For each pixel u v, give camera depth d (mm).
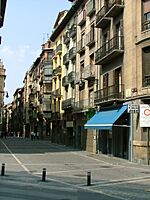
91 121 31812
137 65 25500
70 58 46812
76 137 43188
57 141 56031
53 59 61625
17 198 10977
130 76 26484
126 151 27625
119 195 12375
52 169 20328
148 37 24438
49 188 13453
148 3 25219
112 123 26625
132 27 26281
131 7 26547
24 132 111625
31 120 96000
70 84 47438
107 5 31906
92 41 36688
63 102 49594
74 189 13461
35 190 12836
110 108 30484
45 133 71562
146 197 12078
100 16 32156
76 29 44594
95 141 34750
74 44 46281
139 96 24703
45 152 35188
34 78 92438
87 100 38344
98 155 31812
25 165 22188
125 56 27641
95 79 35812
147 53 24891
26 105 110250
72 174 18188
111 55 29297
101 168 21406
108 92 30266
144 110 23031
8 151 35531
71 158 28391
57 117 55344
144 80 24875
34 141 65438
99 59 31859
